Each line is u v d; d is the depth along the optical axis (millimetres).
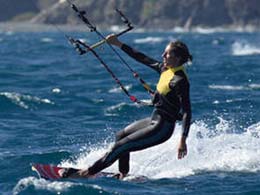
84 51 39844
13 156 44625
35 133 53812
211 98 72875
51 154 45469
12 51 182875
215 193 36469
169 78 37938
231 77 96812
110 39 39469
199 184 38219
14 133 53656
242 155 43812
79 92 80375
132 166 42062
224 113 62844
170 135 38531
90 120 60531
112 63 131500
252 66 116875
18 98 69875
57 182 37406
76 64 129625
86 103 71188
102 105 69812
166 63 38156
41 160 44219
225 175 40125
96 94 78625
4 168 42125
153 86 86375
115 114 63625
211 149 45156
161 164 42469
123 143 38594
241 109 65062
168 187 37688
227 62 128750
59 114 63781
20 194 36375
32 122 59062
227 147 45594
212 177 39719
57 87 85938
